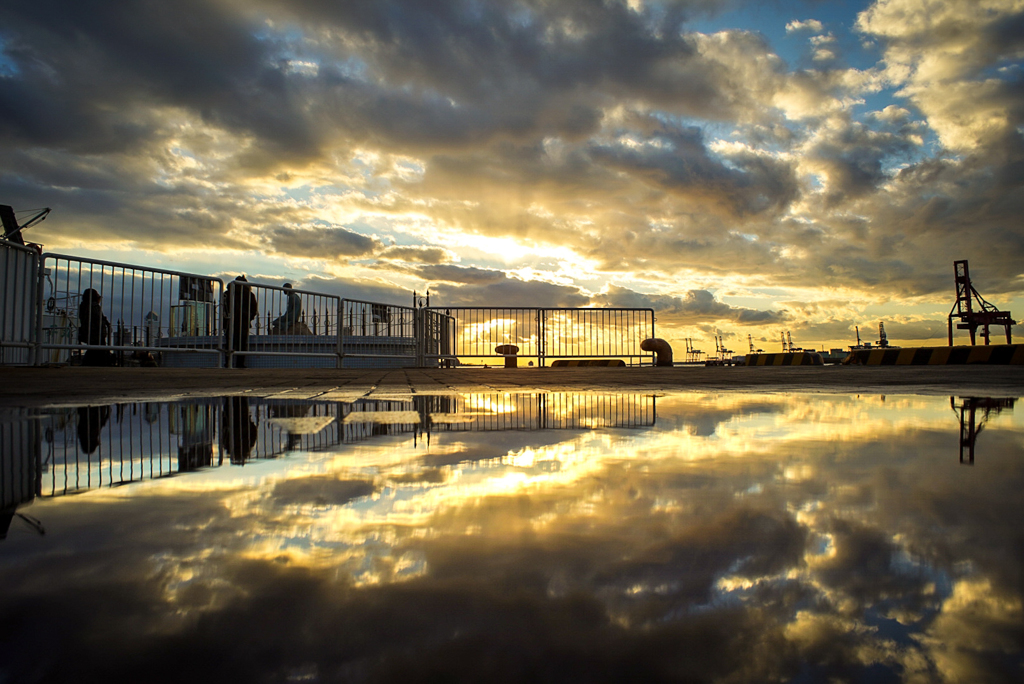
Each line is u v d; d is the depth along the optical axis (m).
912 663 0.37
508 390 4.55
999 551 0.63
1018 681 0.35
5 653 0.39
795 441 1.59
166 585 0.53
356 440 1.63
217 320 11.63
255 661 0.38
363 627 0.44
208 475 1.10
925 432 1.79
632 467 1.18
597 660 0.38
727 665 0.37
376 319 16.12
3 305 7.85
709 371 10.28
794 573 0.57
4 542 0.66
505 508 0.83
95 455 1.36
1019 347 12.55
